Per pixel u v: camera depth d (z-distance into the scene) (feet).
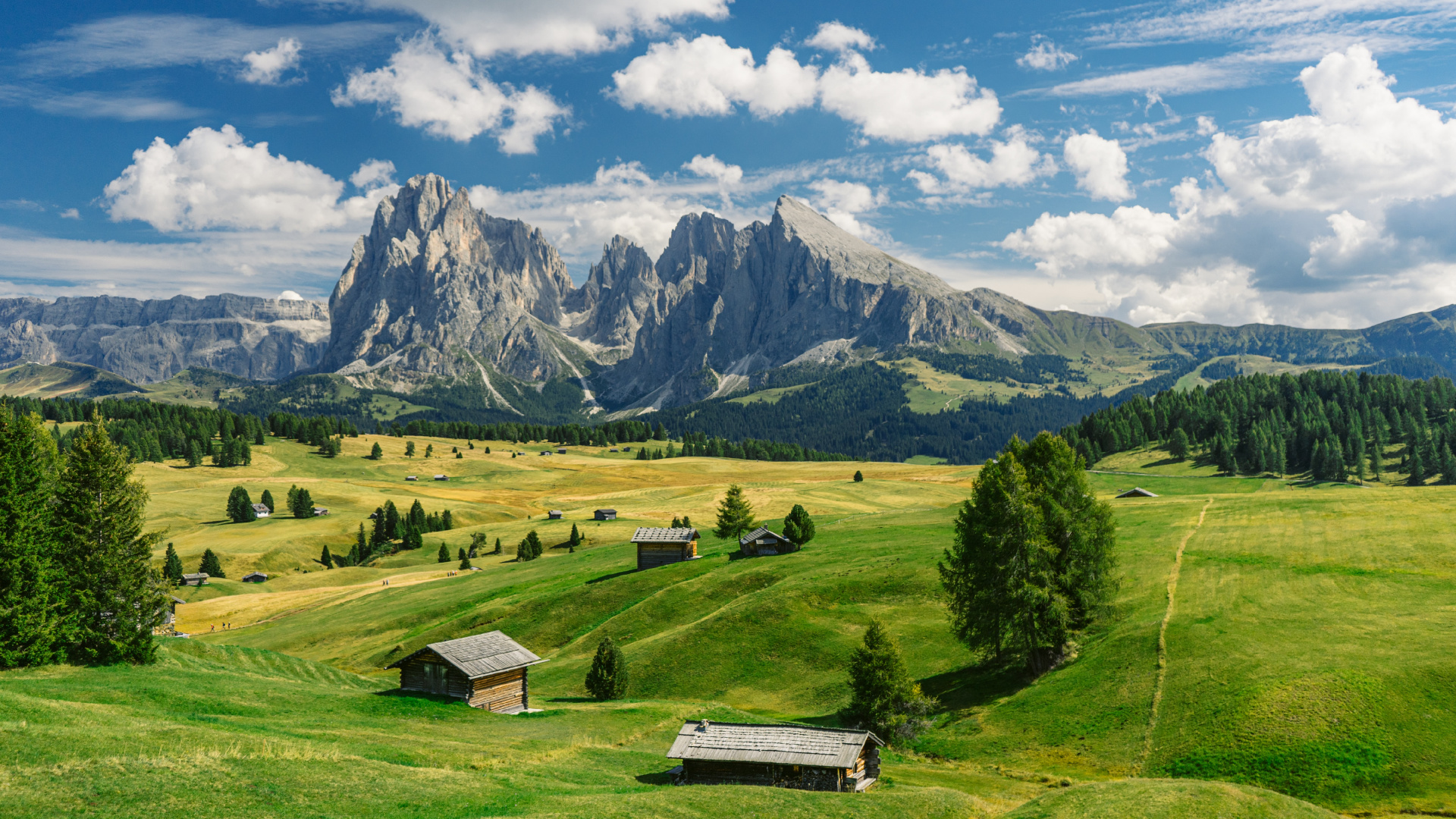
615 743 180.34
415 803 110.93
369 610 395.55
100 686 155.33
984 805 143.95
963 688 220.02
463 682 198.49
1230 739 162.09
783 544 374.22
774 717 220.84
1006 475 221.05
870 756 158.10
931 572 300.81
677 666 263.08
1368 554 244.83
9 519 164.55
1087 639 223.51
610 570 393.50
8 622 161.89
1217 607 222.48
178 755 111.24
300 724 154.10
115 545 180.04
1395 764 147.43
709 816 122.11
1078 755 173.99
